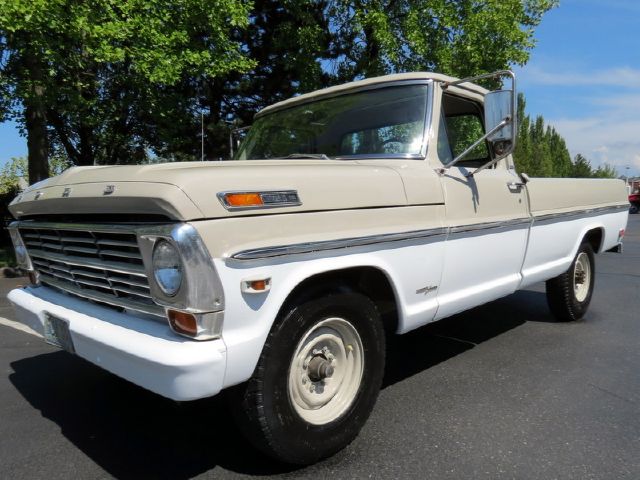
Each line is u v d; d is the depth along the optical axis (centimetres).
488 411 345
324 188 270
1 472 276
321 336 277
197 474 273
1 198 1366
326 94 414
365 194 291
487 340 505
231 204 229
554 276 506
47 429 327
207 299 220
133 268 248
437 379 402
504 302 666
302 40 1434
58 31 873
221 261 225
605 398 367
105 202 245
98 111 1175
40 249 330
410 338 510
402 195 315
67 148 1529
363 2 1430
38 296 329
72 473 275
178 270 221
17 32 902
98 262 271
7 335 545
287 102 444
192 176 226
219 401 367
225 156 1670
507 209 411
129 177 246
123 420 339
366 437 309
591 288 586
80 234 280
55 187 292
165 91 1275
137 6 952
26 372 429
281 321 251
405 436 310
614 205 595
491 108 334
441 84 373
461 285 369
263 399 247
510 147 338
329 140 395
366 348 296
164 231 219
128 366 237
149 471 277
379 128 373
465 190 366
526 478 266
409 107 368
